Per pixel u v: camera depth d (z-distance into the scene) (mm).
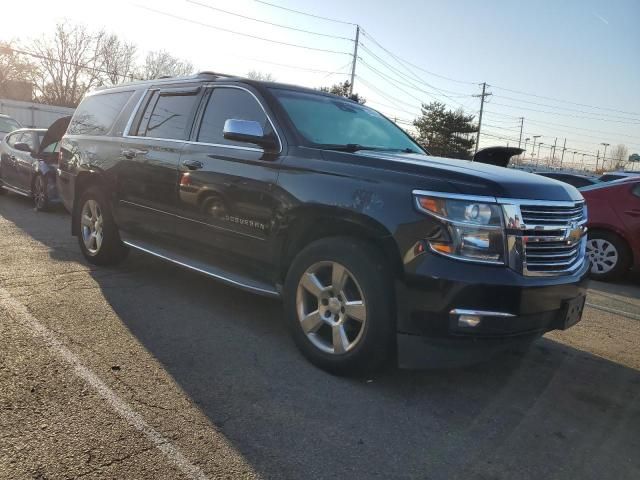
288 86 4816
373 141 4750
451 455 2979
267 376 3736
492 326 3307
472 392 3771
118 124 5938
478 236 3297
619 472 2930
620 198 8031
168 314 4812
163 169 5094
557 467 2938
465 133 57156
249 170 4301
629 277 8680
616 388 4012
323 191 3791
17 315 4457
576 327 5520
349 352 3680
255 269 4383
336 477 2703
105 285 5504
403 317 3430
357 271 3588
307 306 3998
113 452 2736
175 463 2693
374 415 3336
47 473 2531
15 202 11203
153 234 5367
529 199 3473
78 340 4070
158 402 3268
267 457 2814
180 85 5375
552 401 3725
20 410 3043
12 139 11539
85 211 6281
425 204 3359
